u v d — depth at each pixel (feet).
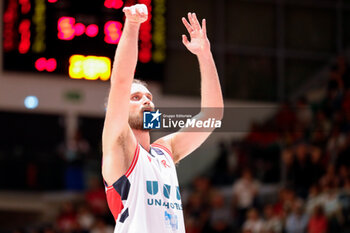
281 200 46.65
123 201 11.76
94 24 44.42
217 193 52.21
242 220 48.39
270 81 63.82
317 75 65.00
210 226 47.67
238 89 62.85
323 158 49.24
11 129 59.93
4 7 45.11
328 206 41.37
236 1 63.98
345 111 51.31
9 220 56.39
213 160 56.95
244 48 63.62
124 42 11.53
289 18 65.51
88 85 58.23
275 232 43.14
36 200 56.03
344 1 67.15
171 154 13.20
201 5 62.39
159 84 47.11
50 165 56.65
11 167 56.65
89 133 59.00
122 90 11.46
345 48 66.33
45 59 44.93
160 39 46.06
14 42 45.19
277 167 54.24
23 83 56.03
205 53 13.87
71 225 49.75
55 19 44.57
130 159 11.87
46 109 56.85
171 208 12.10
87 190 55.62
